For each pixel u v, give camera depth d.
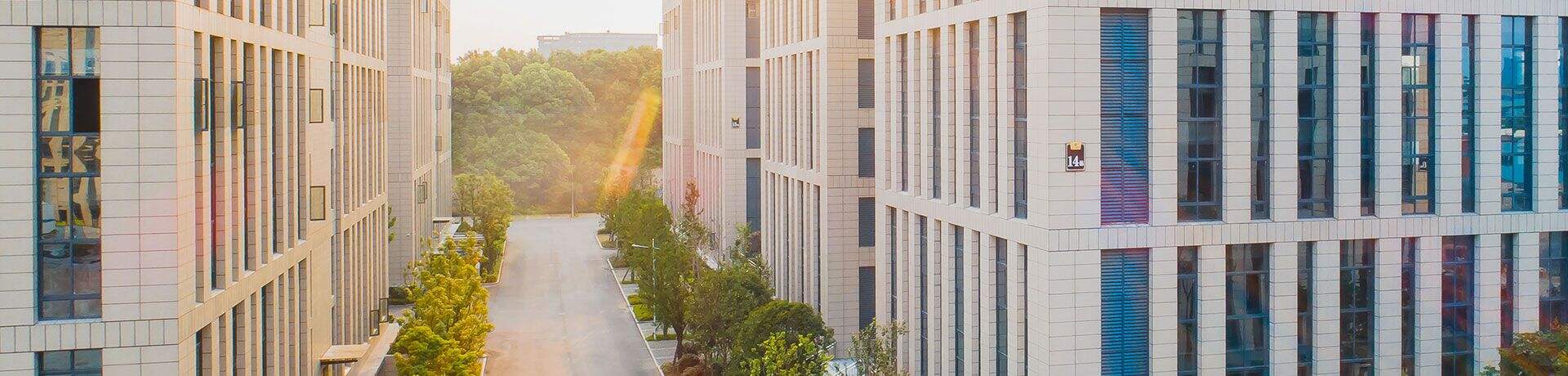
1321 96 44.84
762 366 50.78
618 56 183.62
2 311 34.38
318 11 50.28
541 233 133.50
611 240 119.25
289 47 46.06
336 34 56.31
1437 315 46.56
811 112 70.19
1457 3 45.78
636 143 171.62
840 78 64.94
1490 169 46.62
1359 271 45.84
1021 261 44.94
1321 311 45.16
